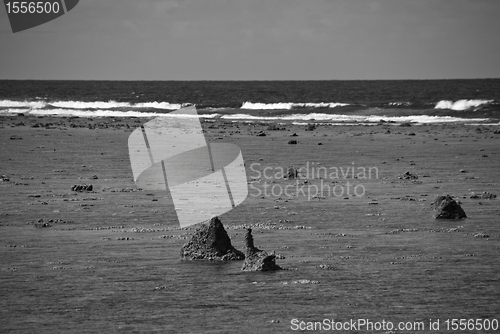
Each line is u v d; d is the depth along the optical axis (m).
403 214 53.47
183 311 29.94
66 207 56.38
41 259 39.09
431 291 32.66
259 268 36.44
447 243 43.03
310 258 39.22
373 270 36.47
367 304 30.77
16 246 42.47
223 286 33.53
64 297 31.94
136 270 36.56
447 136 119.31
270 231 47.09
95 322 28.58
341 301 31.19
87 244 42.91
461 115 175.00
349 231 47.06
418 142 109.69
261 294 32.28
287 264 37.88
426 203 58.53
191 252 39.19
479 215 52.72
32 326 28.14
